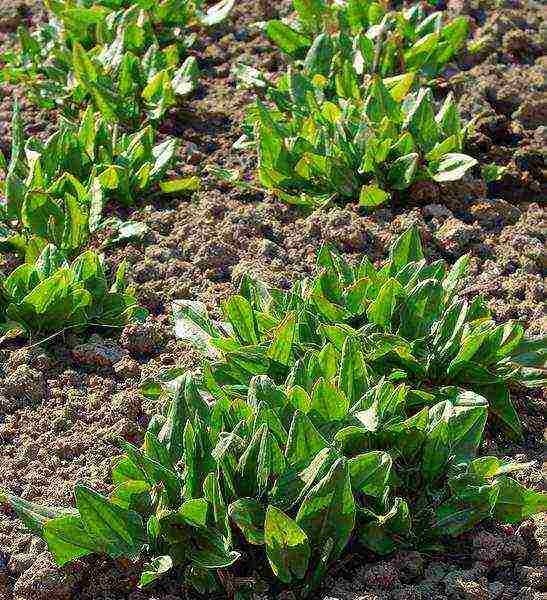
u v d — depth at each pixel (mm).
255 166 6234
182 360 4777
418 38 6875
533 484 4125
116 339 4992
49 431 4410
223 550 3605
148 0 7262
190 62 6727
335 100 6418
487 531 3904
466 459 4000
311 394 4086
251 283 4746
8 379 4625
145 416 4477
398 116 5988
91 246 5555
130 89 6605
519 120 6480
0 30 7820
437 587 3705
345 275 4875
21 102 6883
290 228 5688
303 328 4500
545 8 7547
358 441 3938
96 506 3652
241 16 7668
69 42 7148
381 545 3754
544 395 4637
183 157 6355
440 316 4543
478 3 7453
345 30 6852
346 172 5828
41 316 4906
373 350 4398
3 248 5508
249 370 4344
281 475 3680
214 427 3883
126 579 3723
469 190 5961
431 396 4238
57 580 3711
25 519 3717
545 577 3713
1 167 6031
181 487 3770
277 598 3611
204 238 5594
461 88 6707
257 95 6828
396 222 5684
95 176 5758
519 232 5637
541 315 5055
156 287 5297
